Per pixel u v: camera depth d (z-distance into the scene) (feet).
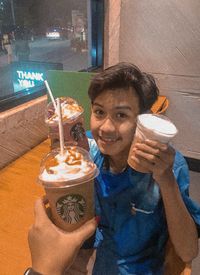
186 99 8.45
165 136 2.16
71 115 3.62
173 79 8.42
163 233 2.95
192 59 7.96
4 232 3.18
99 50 9.37
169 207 2.49
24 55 7.60
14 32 6.99
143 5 8.08
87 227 2.31
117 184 2.89
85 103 5.27
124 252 2.97
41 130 5.86
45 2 7.88
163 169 2.31
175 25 7.84
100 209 3.07
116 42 8.93
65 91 5.42
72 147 2.68
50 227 2.17
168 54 8.23
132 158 2.44
